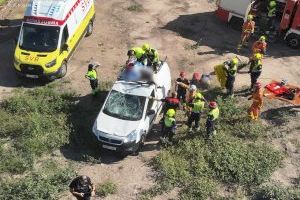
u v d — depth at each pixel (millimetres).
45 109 17406
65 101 17844
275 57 21906
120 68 20516
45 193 14008
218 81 19844
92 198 14195
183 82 17531
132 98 16312
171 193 14492
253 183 14922
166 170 15102
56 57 18984
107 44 22281
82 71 20266
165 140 16078
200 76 20156
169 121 15617
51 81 19469
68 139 16141
